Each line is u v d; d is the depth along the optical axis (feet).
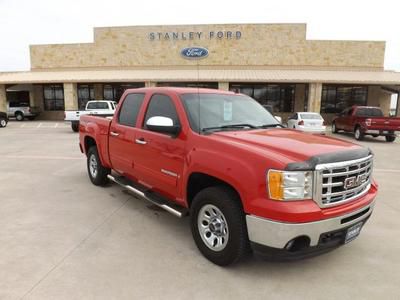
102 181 21.33
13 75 97.81
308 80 79.97
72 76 91.91
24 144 44.19
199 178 12.42
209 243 11.73
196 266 11.48
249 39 93.50
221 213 11.03
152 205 17.87
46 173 25.62
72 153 36.27
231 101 15.16
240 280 10.66
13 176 24.53
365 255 12.57
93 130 20.63
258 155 10.03
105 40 98.07
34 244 12.97
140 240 13.51
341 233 10.66
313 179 9.70
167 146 13.53
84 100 102.32
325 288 10.32
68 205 17.72
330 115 94.89
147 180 15.43
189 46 95.71
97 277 10.68
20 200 18.54
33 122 92.38
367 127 54.85
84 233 14.10
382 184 24.13
